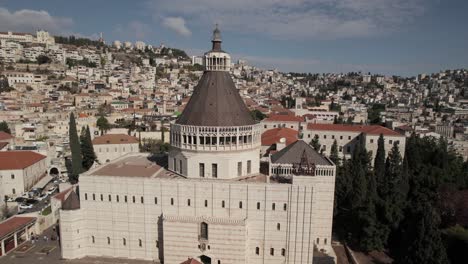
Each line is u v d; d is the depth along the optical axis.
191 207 80.94
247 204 79.06
